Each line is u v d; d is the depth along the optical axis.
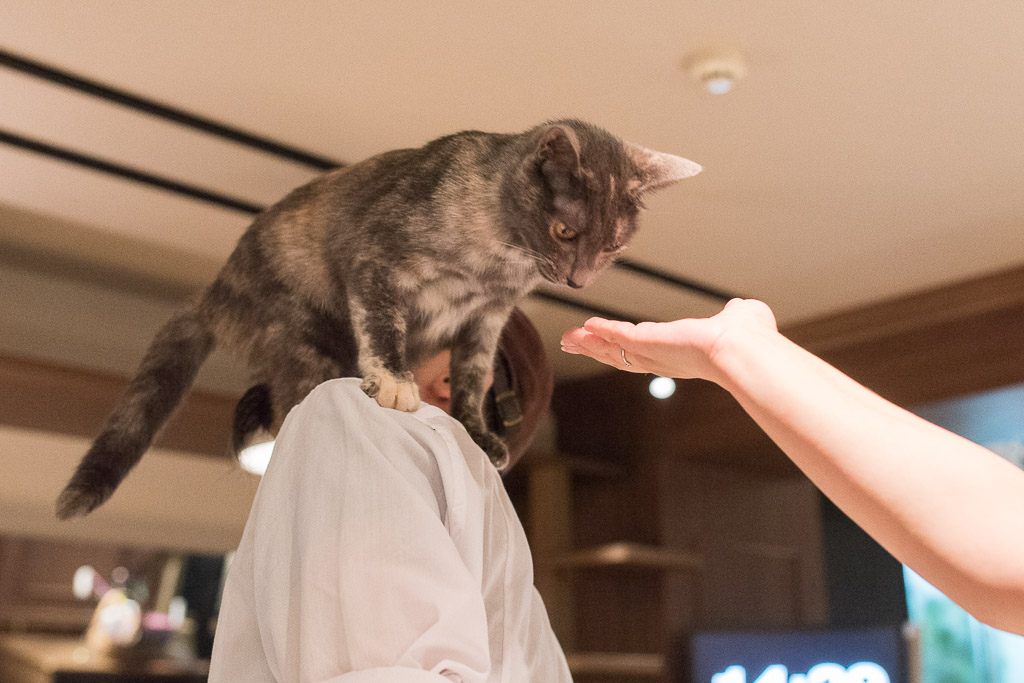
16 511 3.76
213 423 3.43
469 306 1.51
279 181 2.85
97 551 4.01
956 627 5.31
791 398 0.61
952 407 3.89
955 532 0.53
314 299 1.55
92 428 3.47
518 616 0.85
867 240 3.27
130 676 4.00
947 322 3.77
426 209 1.49
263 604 0.76
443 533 0.73
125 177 2.79
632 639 4.40
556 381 4.98
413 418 0.84
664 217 3.06
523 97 2.41
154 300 3.79
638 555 4.13
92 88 2.34
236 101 2.43
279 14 2.06
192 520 4.13
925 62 2.23
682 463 4.62
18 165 2.71
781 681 3.91
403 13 2.05
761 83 2.32
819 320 4.07
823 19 2.07
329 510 0.75
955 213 3.06
